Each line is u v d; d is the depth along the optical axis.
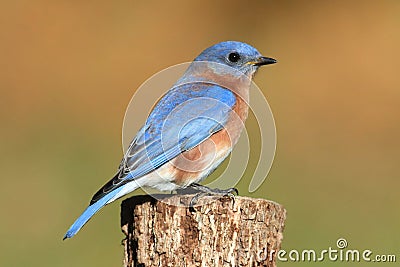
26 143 19.86
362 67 24.48
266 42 26.34
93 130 20.88
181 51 25.75
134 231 8.68
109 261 14.45
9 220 15.98
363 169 19.02
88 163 18.52
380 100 22.94
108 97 23.12
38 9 25.89
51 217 16.06
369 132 21.27
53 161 18.77
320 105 22.75
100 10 26.39
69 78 23.75
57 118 21.64
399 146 20.48
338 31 26.14
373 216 16.12
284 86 23.64
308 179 18.08
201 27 26.75
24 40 24.95
